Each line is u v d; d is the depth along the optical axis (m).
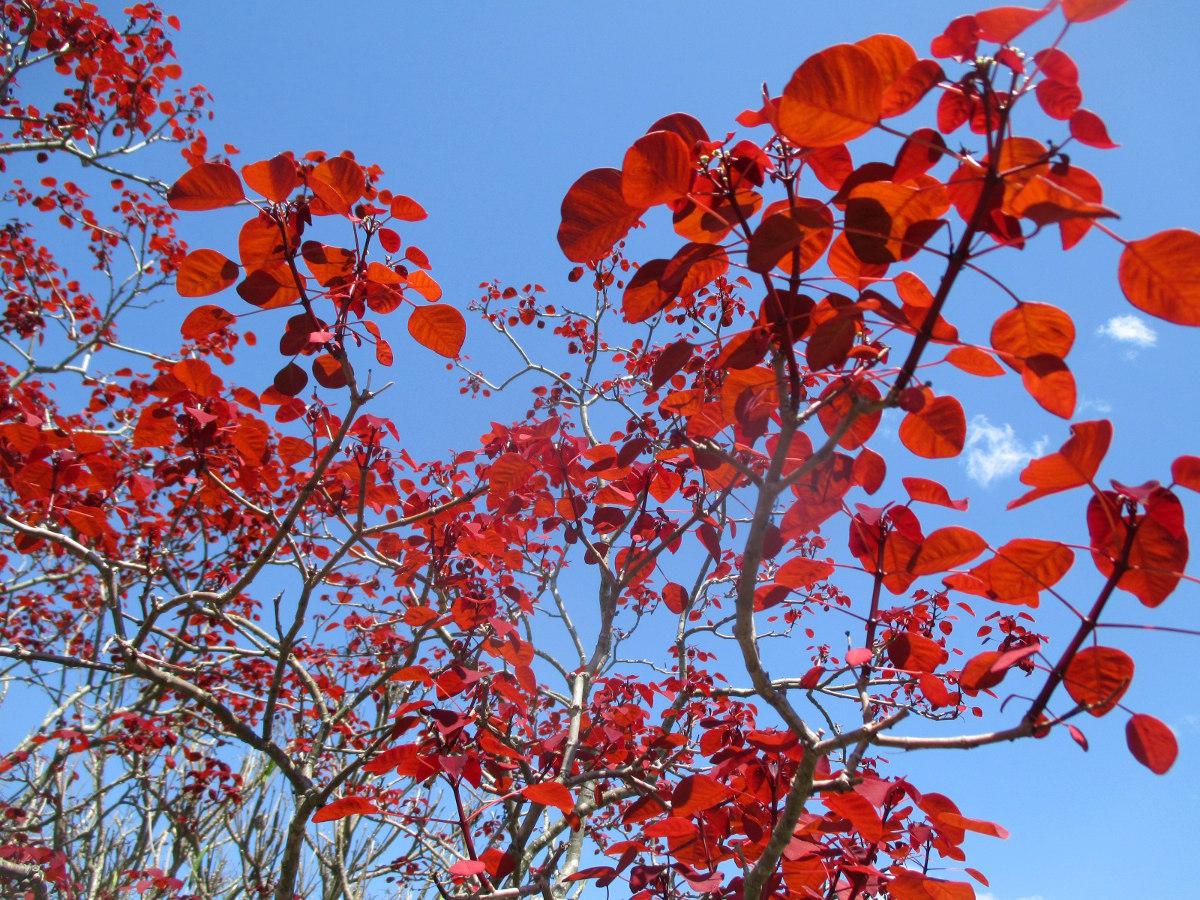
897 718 1.21
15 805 3.48
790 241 1.18
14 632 4.09
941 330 1.20
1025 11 1.06
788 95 1.13
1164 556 1.15
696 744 2.27
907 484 1.30
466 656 2.04
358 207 1.60
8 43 3.58
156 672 2.02
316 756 2.39
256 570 1.99
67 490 2.13
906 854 1.56
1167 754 1.14
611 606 2.25
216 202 1.52
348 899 2.52
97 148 3.71
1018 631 2.78
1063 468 1.17
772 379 1.35
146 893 3.45
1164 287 1.10
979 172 1.14
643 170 1.19
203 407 1.94
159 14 3.79
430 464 2.83
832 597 3.30
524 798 1.48
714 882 1.54
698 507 2.07
